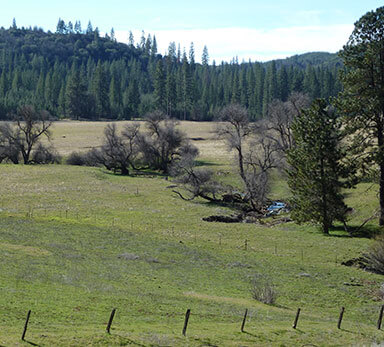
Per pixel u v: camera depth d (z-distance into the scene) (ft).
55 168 343.05
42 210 210.18
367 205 209.97
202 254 145.48
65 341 60.29
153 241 158.71
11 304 73.87
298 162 194.49
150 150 364.58
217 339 69.36
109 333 65.31
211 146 453.58
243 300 101.55
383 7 192.54
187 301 92.84
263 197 240.94
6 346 55.72
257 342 70.59
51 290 86.38
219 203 251.39
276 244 166.71
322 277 129.08
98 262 121.08
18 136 380.99
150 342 63.82
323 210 184.85
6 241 133.49
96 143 455.63
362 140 193.57
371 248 147.23
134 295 91.61
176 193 271.28
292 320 88.33
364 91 192.54
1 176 297.74
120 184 294.25
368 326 92.27
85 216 202.18
